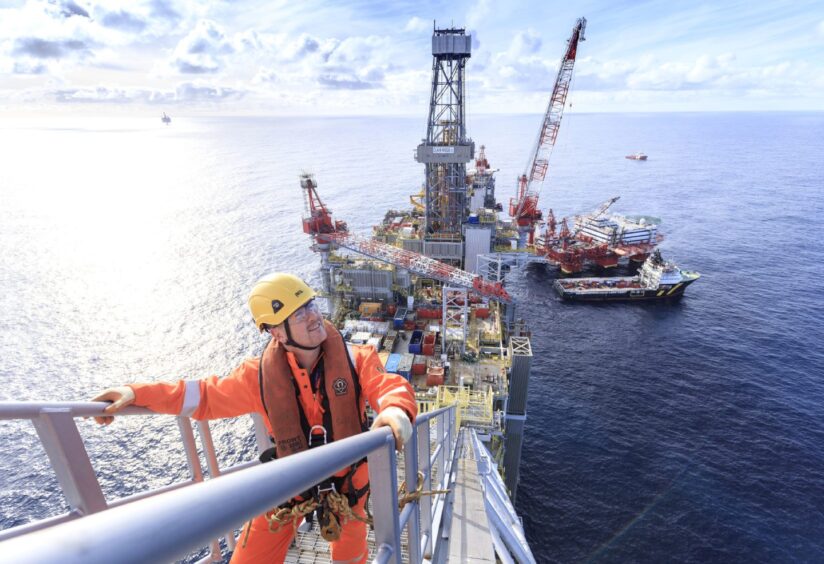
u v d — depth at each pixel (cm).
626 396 6950
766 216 18225
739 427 6200
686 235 15825
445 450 1285
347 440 312
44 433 374
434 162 7869
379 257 6938
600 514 4941
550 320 9925
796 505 4981
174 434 5462
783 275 11894
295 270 12112
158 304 10238
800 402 6669
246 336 8675
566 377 7506
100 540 109
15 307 10212
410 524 511
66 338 8681
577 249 13512
